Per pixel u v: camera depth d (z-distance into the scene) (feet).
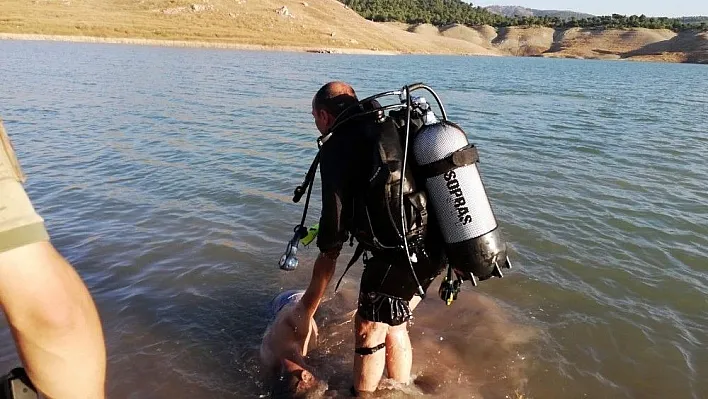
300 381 11.82
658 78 148.77
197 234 19.49
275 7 341.62
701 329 14.39
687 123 51.39
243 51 216.74
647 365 12.85
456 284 10.77
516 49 464.24
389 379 11.89
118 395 11.30
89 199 22.82
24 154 29.89
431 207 9.98
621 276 17.13
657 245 19.60
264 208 22.41
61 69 82.99
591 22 502.38
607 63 309.83
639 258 18.47
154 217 21.02
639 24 464.65
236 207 22.45
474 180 9.75
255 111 48.70
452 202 9.69
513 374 12.50
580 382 12.25
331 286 16.16
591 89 96.89
